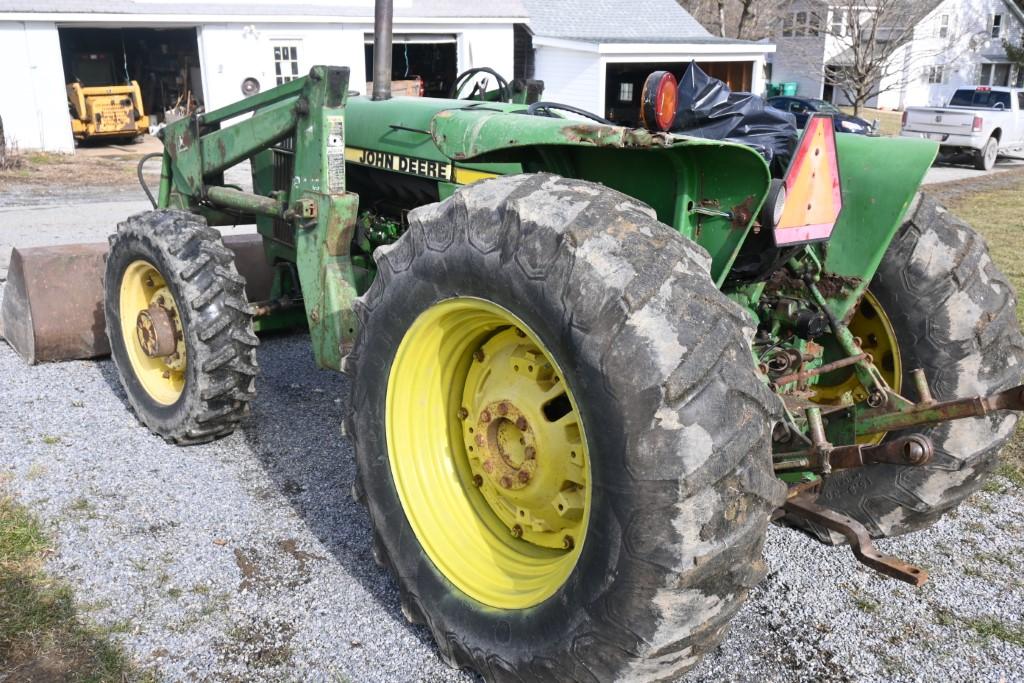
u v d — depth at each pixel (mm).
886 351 3256
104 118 19078
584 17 24703
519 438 2543
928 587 3139
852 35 29578
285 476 3875
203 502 3617
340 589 3047
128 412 4578
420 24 20859
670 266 2047
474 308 2379
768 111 3006
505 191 2301
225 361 3863
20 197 12375
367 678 2613
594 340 1998
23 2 17234
